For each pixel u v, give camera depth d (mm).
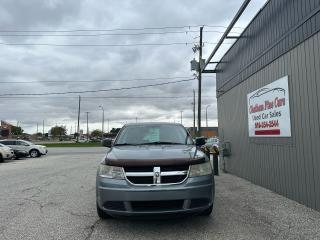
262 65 10234
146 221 6617
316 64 7102
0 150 26594
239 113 12969
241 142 12766
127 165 5824
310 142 7449
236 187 10516
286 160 8727
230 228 6074
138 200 5629
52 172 16484
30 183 12430
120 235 5828
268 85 9820
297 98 8023
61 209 7844
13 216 7230
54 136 140250
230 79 14164
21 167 20484
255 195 9086
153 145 7207
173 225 6324
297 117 8047
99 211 6469
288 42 8383
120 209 5758
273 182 9641
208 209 6473
